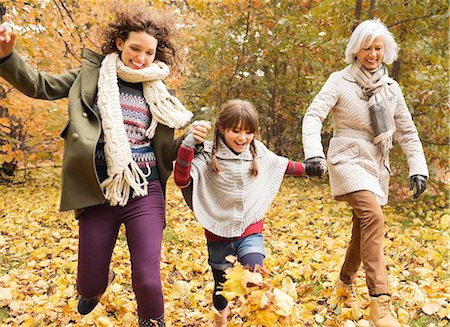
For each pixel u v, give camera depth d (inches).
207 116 453.1
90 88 99.7
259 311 74.0
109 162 95.7
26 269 179.3
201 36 432.5
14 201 374.6
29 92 96.2
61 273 165.2
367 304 127.8
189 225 251.3
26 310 132.1
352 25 320.5
